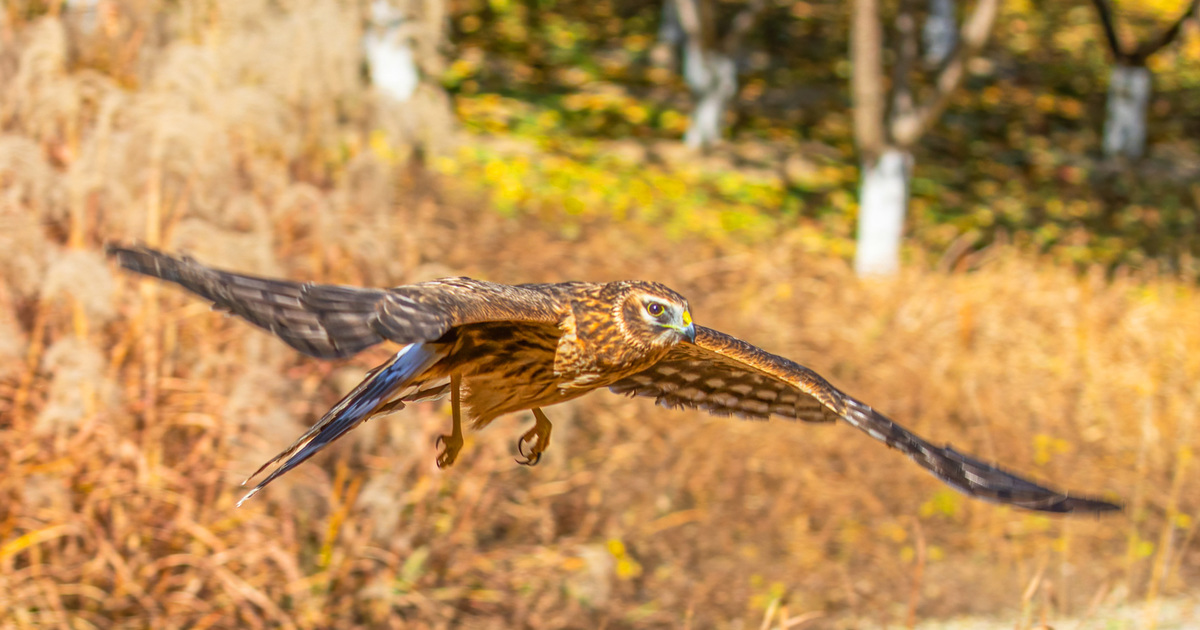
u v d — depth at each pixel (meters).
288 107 11.89
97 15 11.77
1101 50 42.47
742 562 13.38
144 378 10.60
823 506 14.31
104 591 9.83
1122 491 15.42
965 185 30.27
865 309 18.86
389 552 10.88
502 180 21.47
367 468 11.45
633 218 21.91
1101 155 34.31
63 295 10.16
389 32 13.96
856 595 13.12
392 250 12.31
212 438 10.47
